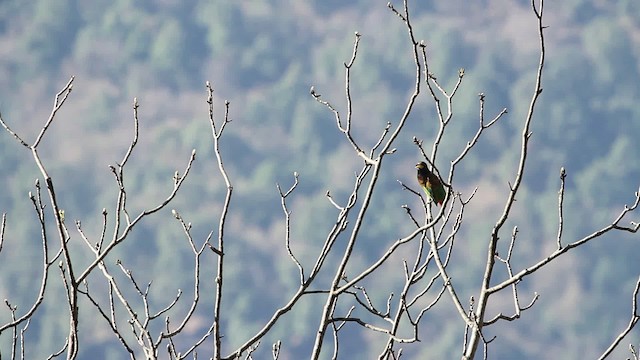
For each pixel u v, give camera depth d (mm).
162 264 74750
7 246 72562
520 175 6871
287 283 75438
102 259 6426
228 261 76750
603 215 83938
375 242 80625
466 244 77750
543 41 6824
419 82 6793
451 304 66312
